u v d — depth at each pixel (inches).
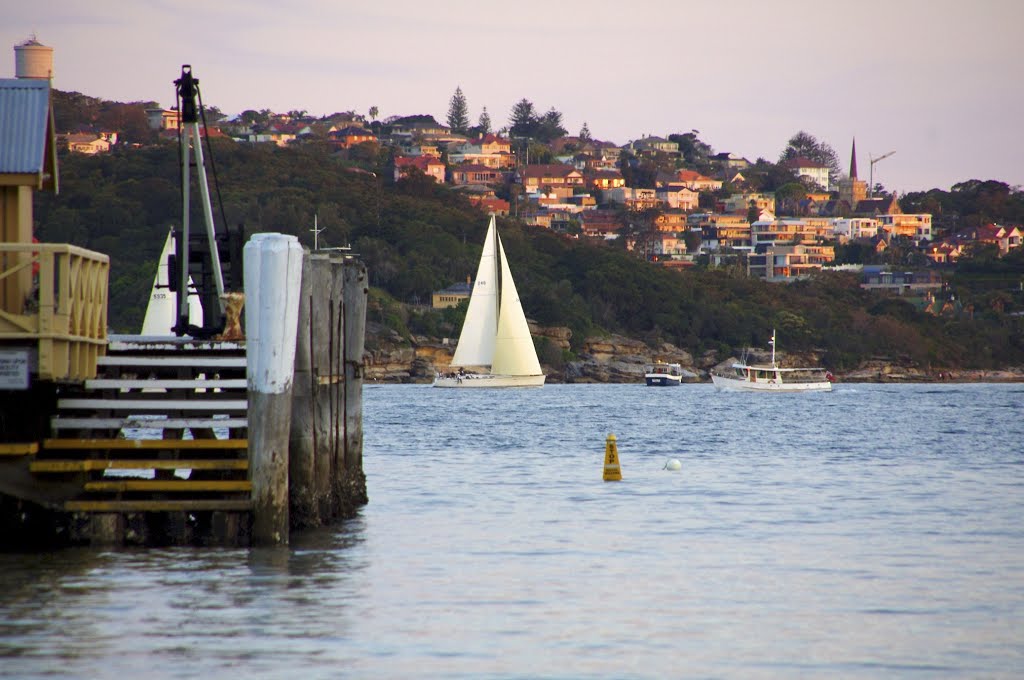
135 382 2309.3
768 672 1686.8
